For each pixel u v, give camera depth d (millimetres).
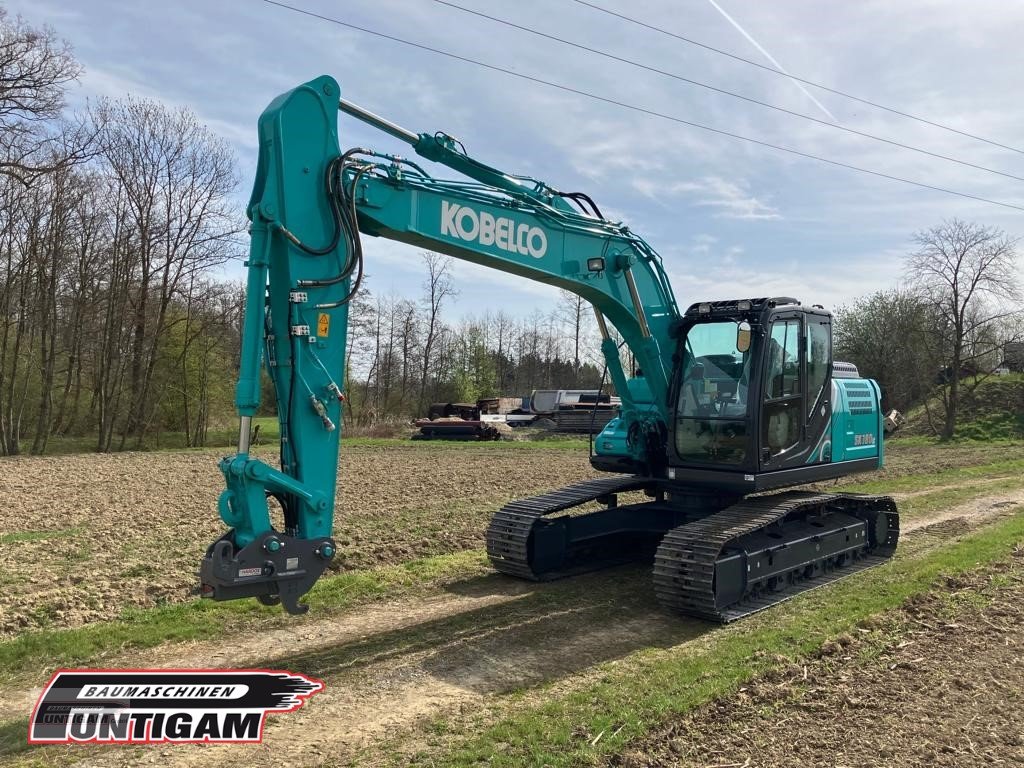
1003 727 4535
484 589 7852
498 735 4441
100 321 30406
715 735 4426
